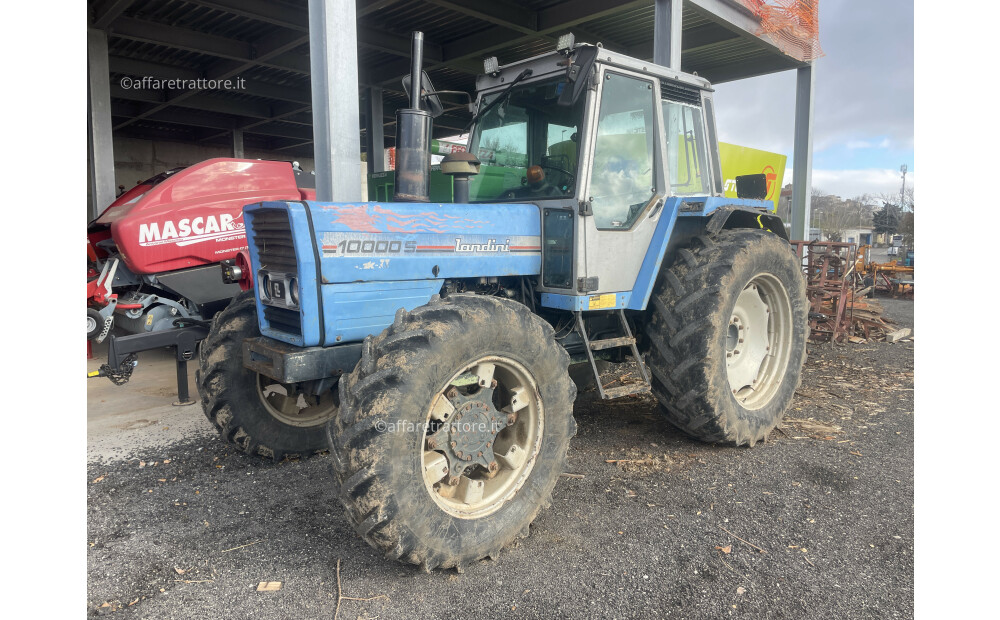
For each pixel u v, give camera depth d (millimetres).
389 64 10969
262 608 2227
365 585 2363
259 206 2721
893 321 8719
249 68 10648
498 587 2344
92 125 8406
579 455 3666
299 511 2990
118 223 5410
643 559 2529
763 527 2787
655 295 3662
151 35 8742
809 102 9617
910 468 3461
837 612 2189
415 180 3012
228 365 3379
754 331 4008
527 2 8391
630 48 10156
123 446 3881
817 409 4645
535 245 3273
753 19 7707
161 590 2338
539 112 3389
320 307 2533
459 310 2383
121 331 6520
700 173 4086
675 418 3672
